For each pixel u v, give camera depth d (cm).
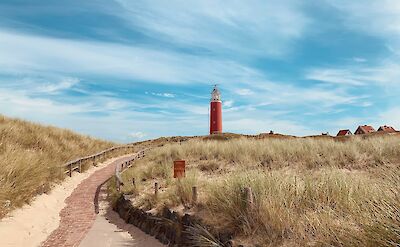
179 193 896
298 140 2025
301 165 1299
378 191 575
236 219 628
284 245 509
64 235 845
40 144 1806
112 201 1166
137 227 915
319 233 498
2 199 862
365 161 1274
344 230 472
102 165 2266
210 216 694
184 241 716
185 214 744
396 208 442
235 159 1562
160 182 1216
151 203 938
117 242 796
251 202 622
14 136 1691
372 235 422
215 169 1448
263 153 1573
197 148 2002
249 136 4081
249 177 754
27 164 1146
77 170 1838
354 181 700
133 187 1138
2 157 1076
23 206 982
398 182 538
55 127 2705
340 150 1452
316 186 677
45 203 1102
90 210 1114
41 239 809
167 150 2106
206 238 617
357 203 566
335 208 589
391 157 1253
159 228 828
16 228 820
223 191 740
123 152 3397
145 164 1853
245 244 551
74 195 1329
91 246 767
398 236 395
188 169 1473
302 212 601
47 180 1316
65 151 1983
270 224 568
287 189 679
